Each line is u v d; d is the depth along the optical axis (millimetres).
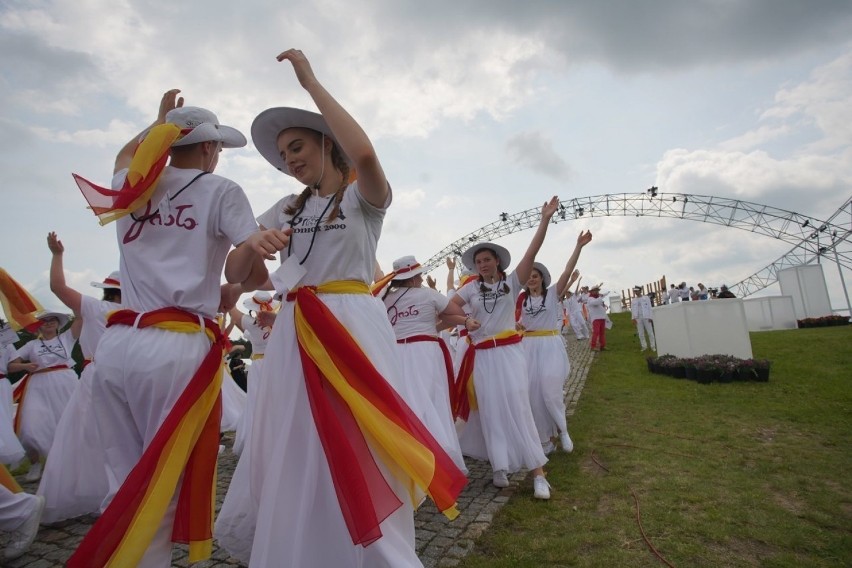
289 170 2498
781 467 4691
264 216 2639
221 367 2359
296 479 2078
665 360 10875
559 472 4879
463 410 4941
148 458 1992
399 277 5082
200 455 2176
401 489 2123
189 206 2297
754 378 9148
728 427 6242
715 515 3662
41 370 5867
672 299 23906
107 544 1869
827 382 8531
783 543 3244
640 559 3088
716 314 10992
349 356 2135
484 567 3020
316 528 2002
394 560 1938
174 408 2109
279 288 2432
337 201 2352
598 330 16109
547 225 4625
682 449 5398
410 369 4750
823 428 6023
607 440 5934
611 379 10602
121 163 2605
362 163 2104
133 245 2314
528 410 4562
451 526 3666
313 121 2381
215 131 2473
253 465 2248
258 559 1952
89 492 4086
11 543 3465
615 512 3822
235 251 2266
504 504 4102
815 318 20625
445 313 4957
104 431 2252
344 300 2328
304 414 2154
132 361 2154
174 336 2207
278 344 2309
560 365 5617
